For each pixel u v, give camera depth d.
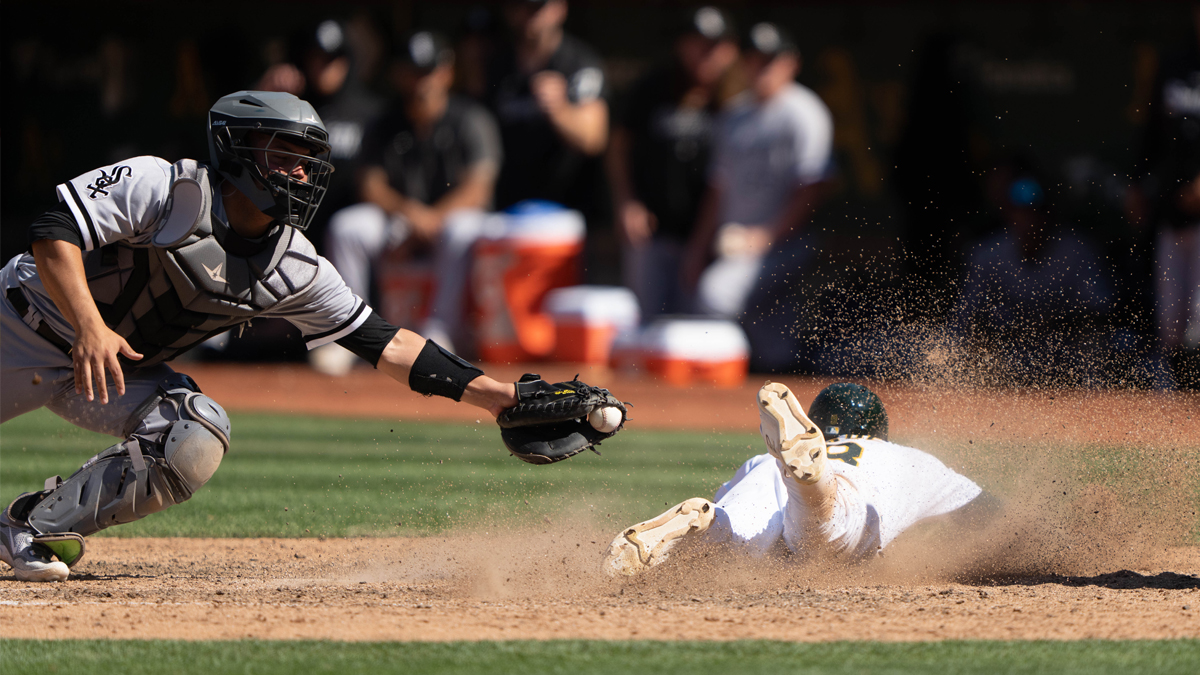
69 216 13.02
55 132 68.25
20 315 14.12
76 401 14.56
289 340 52.78
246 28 66.12
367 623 11.78
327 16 64.62
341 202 48.38
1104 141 61.09
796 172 47.69
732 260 48.06
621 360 48.78
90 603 12.92
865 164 60.91
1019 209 39.69
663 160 48.66
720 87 49.19
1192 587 14.09
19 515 14.52
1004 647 10.80
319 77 47.66
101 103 67.94
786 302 48.81
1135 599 13.18
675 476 27.97
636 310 50.28
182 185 13.37
